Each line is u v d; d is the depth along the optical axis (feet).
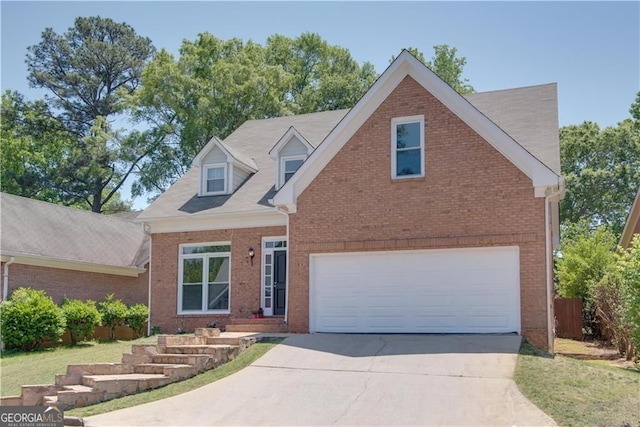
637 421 33.35
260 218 72.49
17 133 171.83
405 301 58.65
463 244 56.75
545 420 33.65
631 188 150.41
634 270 51.21
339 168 62.28
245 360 48.96
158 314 76.13
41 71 177.78
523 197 55.42
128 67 185.16
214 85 126.72
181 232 76.33
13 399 43.09
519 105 71.36
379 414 35.73
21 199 91.97
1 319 68.44
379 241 59.67
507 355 46.57
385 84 61.26
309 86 148.46
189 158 133.69
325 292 61.57
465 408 35.91
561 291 99.19
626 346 60.75
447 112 59.06
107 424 36.17
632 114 155.53
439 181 58.49
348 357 48.49
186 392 42.32
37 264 82.02
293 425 34.81
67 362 56.24
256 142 86.79
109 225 102.94
